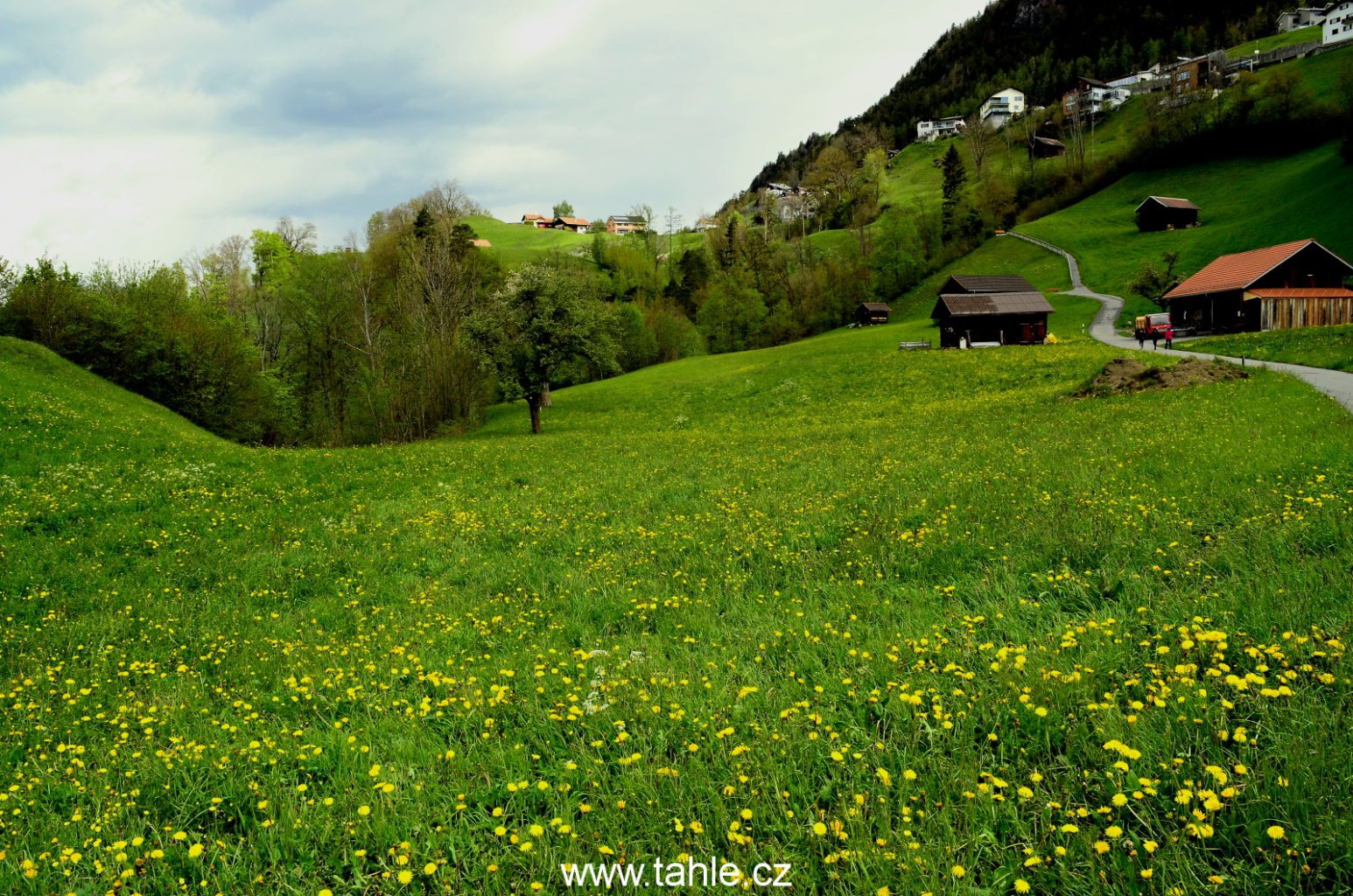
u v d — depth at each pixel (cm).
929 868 416
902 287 13725
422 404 5991
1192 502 1148
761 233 18425
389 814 523
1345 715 494
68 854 479
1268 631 630
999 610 824
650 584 1123
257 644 1018
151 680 902
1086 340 6919
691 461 2659
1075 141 17962
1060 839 438
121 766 649
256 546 1596
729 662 752
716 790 521
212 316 5722
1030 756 531
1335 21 16450
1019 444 2158
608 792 534
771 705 639
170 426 3622
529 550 1462
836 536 1284
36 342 4478
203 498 2034
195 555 1530
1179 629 657
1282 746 474
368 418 6412
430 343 6150
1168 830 434
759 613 936
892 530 1258
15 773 639
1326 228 8606
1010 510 1277
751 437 3569
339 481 2411
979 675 654
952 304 7112
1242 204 11300
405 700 741
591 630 946
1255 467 1350
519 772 568
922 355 6406
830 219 19688
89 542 1574
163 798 582
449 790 552
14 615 1197
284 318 6562
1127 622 733
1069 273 10931
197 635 1080
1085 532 1058
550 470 2638
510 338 5303
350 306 6406
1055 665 635
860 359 6688
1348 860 383
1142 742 505
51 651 1025
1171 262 8944
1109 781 480
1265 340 4778
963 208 14650
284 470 2577
